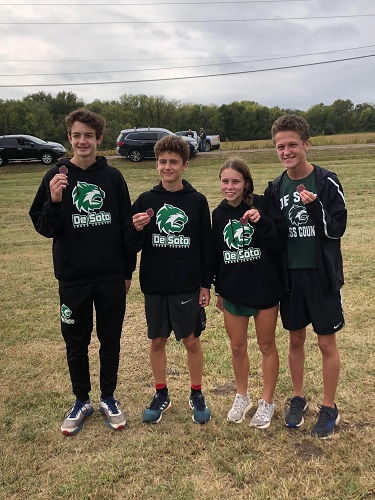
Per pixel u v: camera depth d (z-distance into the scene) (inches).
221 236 105.4
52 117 2886.3
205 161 766.5
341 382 123.1
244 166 101.8
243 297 103.7
